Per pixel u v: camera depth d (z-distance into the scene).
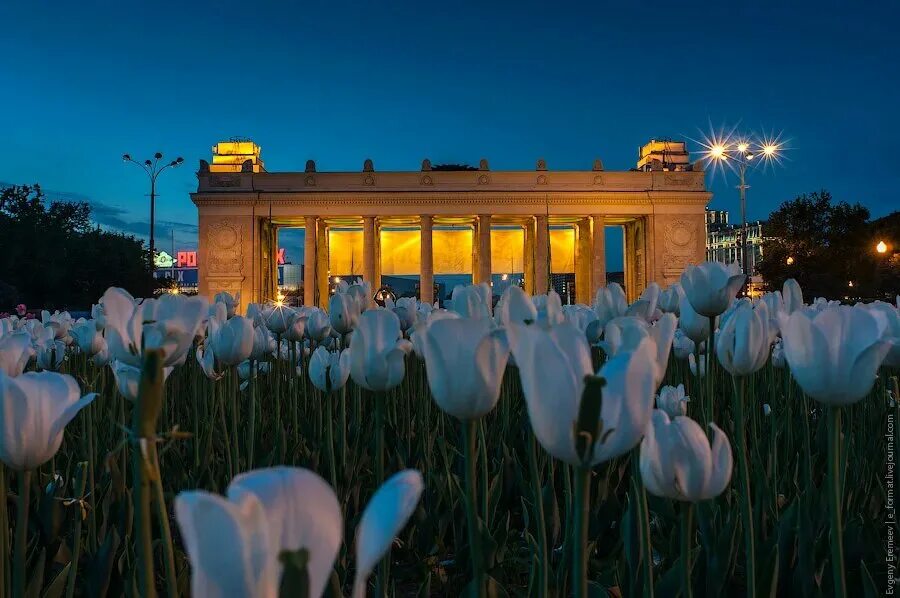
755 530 3.11
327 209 70.69
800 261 69.62
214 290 69.81
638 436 1.03
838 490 1.72
